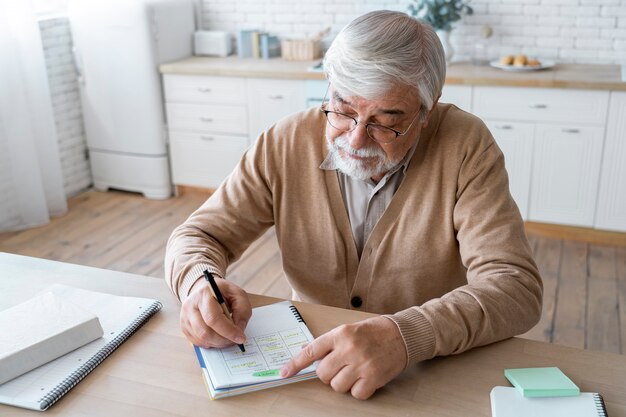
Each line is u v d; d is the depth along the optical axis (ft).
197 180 13.24
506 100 10.71
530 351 3.73
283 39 13.69
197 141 12.92
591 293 9.42
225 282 4.07
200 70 12.24
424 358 3.53
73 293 4.26
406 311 3.71
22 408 3.23
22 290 4.36
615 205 10.69
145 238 11.47
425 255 4.67
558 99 10.42
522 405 3.20
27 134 11.51
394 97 3.95
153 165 13.17
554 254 10.67
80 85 13.15
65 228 11.93
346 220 4.83
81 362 3.53
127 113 12.96
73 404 3.27
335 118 4.24
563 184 10.87
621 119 10.21
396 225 4.70
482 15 12.17
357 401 3.30
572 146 10.61
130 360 3.64
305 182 4.89
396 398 3.32
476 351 3.73
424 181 4.61
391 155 4.25
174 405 3.27
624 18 11.41
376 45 3.87
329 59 4.07
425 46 4.02
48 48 12.48
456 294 3.88
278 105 12.04
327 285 5.06
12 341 3.51
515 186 11.16
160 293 4.39
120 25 12.34
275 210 5.01
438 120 4.70
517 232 4.28
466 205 4.45
